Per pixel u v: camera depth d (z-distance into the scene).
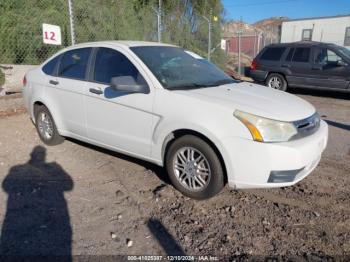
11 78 9.07
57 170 4.59
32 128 6.53
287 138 3.39
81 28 10.67
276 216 3.52
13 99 7.87
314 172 4.60
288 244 3.08
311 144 3.49
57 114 5.09
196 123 3.51
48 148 5.42
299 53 11.03
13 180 4.27
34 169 4.62
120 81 3.84
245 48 29.05
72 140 5.78
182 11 15.70
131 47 4.37
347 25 28.72
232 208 3.63
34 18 9.95
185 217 3.48
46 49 10.02
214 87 4.10
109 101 4.25
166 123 3.74
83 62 4.73
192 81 4.21
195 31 16.16
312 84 10.81
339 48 10.47
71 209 3.60
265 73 11.84
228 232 3.24
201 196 3.72
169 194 3.92
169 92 3.78
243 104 3.52
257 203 3.76
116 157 5.03
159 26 11.59
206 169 3.64
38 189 4.04
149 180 4.29
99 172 4.53
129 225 3.33
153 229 3.27
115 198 3.85
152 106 3.85
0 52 9.48
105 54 4.50
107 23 11.56
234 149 3.37
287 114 3.51
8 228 3.25
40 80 5.32
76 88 4.66
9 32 9.55
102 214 3.52
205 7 16.44
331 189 4.12
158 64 4.21
